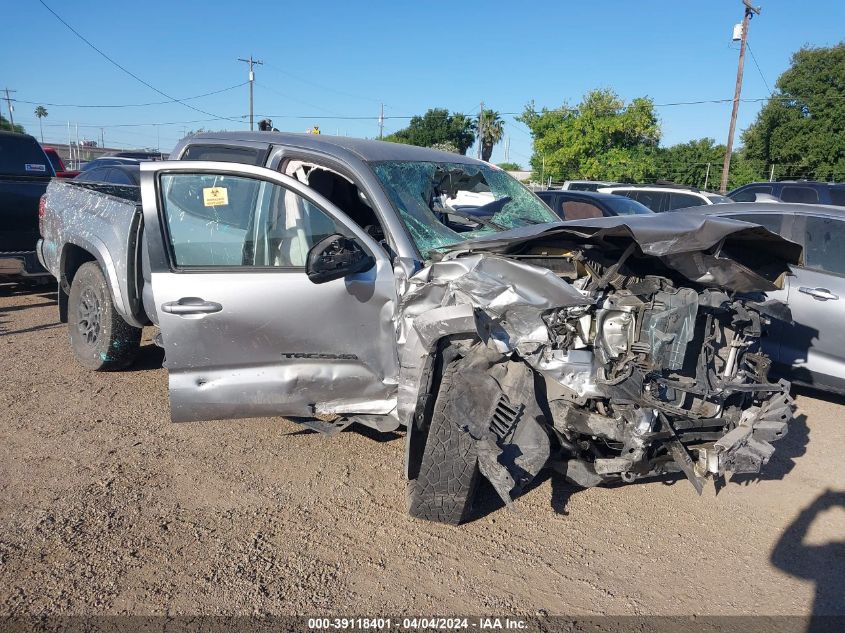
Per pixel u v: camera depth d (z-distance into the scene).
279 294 3.82
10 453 4.19
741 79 31.14
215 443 4.47
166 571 3.12
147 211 3.90
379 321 3.81
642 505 3.98
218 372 3.93
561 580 3.22
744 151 43.97
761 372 3.82
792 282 5.61
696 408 3.55
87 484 3.86
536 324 3.22
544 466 3.47
